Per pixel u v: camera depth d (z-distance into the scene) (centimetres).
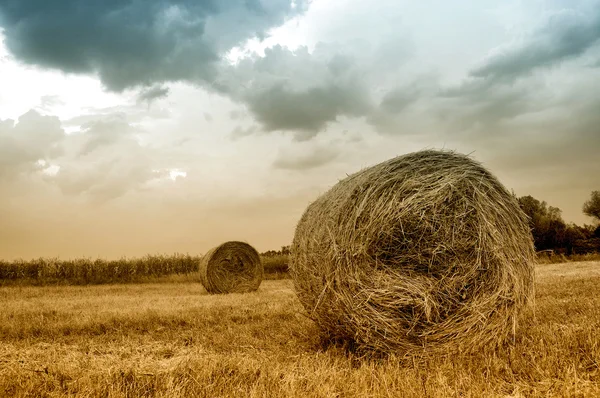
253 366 525
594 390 439
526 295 651
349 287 612
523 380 484
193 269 2641
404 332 600
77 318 914
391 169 628
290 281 2114
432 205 607
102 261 2477
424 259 608
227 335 764
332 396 434
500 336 623
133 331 841
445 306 604
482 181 636
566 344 575
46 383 484
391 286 598
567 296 1077
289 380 471
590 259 3136
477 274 613
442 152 651
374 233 604
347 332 634
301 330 784
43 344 710
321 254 646
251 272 1686
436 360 581
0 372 519
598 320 727
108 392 456
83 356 614
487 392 444
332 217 638
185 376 494
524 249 652
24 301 1284
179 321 907
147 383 479
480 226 617
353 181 657
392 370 521
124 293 1627
